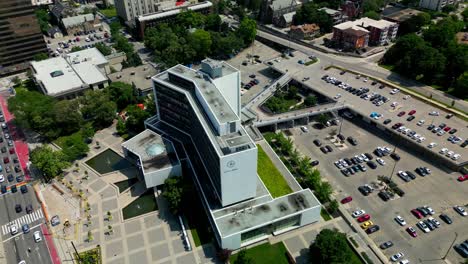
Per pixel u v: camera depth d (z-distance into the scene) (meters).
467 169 177.38
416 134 198.25
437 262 138.62
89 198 172.38
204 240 149.75
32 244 151.12
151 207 167.50
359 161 188.62
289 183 167.50
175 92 181.12
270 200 154.50
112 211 165.00
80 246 149.12
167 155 177.75
